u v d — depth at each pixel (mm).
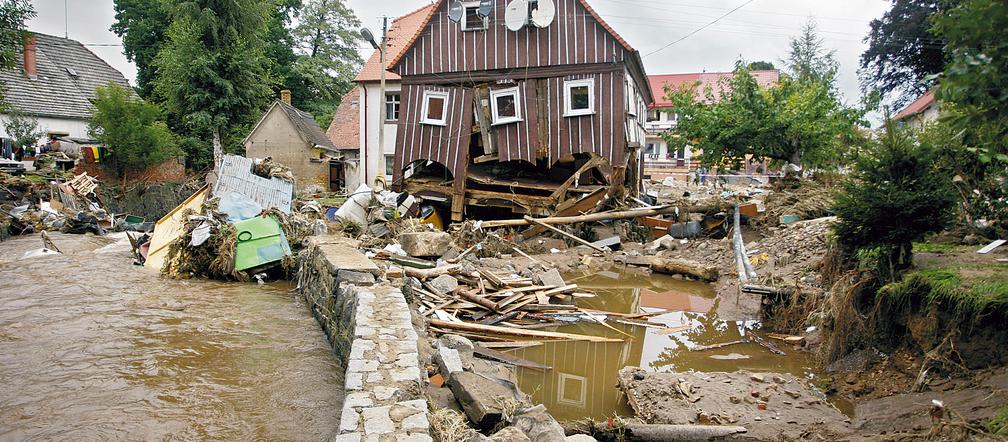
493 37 20656
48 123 31234
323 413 5566
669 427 6012
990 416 5355
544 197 19750
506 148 20672
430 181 21766
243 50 31859
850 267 9195
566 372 8234
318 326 8688
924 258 8375
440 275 11078
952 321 6570
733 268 14664
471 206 22109
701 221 18797
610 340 9656
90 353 7055
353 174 36062
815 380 7758
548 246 17641
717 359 8789
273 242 12414
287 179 15680
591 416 6758
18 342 7434
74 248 16484
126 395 5816
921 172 7805
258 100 33156
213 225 12359
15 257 14844
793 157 21703
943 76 3975
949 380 6344
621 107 19641
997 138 4445
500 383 5992
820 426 6168
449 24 21016
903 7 27344
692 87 25500
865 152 8312
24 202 21453
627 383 7367
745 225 17969
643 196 24750
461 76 21000
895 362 7250
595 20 19609
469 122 20906
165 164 30078
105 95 28766
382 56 21078
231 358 7059
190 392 5957
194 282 11711
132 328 8195
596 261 15969
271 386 6188
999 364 6078
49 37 35906
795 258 13227
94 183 25016
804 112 20453
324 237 12273
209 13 29562
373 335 5672
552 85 20250
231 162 14852
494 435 4434
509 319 10453
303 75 45125
